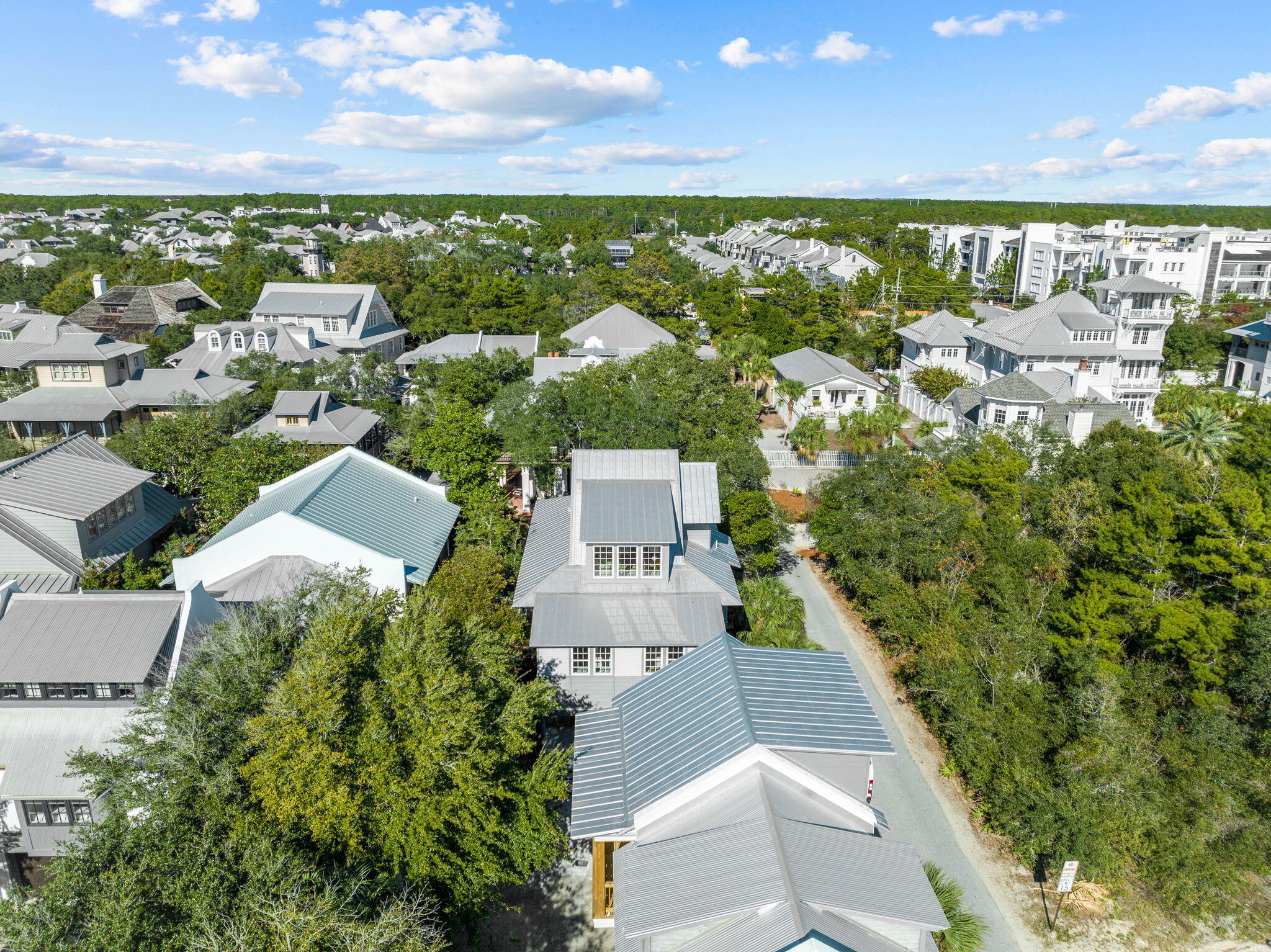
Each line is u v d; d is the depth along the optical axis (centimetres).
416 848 2320
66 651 3153
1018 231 16950
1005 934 2784
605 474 4122
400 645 2533
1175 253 12219
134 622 3262
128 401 7519
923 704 3903
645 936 2011
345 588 3009
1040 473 5388
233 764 2373
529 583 3903
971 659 3828
